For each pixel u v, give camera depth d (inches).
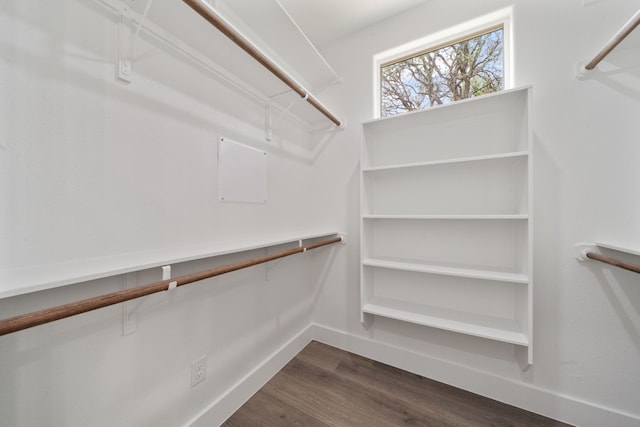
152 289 29.1
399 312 59.6
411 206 65.1
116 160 32.7
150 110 36.7
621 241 44.8
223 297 49.6
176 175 40.4
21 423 25.5
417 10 63.9
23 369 25.6
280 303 66.1
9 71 24.4
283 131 67.2
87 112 30.0
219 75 48.3
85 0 29.8
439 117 59.7
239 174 52.9
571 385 48.5
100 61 31.2
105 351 31.9
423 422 48.2
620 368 45.3
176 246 40.4
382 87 72.7
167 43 38.9
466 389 57.5
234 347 51.9
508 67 56.5
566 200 48.6
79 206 29.3
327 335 77.3
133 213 34.7
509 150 53.9
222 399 48.2
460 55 63.1
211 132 46.7
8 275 24.0
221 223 48.7
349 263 74.1
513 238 54.2
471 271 52.6
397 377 61.8
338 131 75.9
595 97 46.6
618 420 45.0
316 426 47.1
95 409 31.0
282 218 66.9
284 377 61.5
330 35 73.8
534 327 51.1
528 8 51.8
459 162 53.6
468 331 50.6
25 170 25.4
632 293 44.6
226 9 46.9
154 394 37.5
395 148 66.9
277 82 55.1
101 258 31.2
